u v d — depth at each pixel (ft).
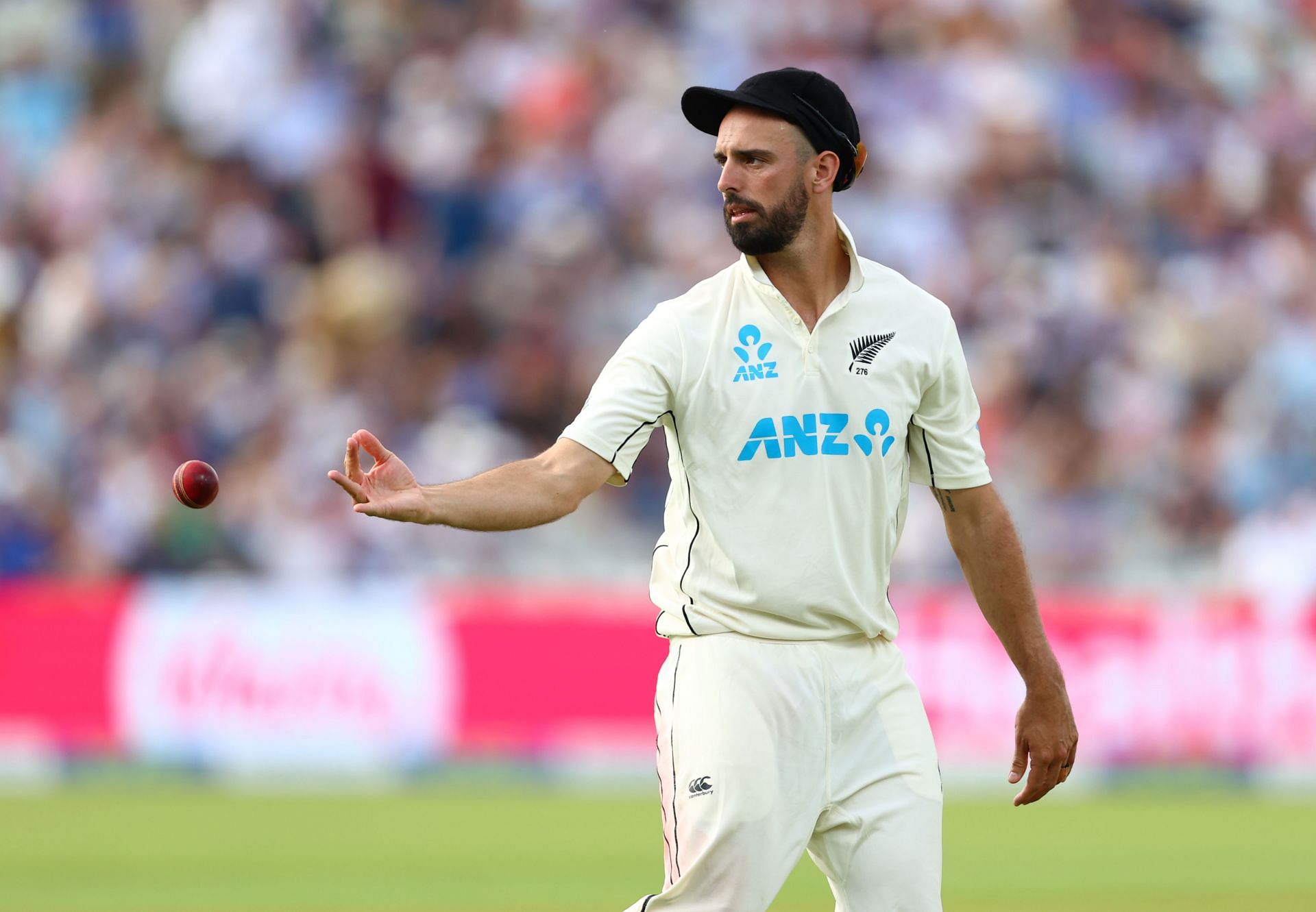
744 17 211.20
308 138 195.93
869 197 199.72
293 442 171.53
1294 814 128.67
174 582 155.84
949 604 139.95
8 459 166.20
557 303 187.73
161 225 187.93
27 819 118.83
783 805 44.45
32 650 137.18
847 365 45.55
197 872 97.81
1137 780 140.15
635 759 139.74
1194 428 182.70
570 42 205.05
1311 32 223.30
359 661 138.82
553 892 91.76
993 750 139.23
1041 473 176.35
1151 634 140.87
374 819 120.57
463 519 41.98
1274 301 198.80
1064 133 207.31
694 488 45.57
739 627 45.24
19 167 194.18
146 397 172.76
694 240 192.24
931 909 45.42
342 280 185.88
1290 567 170.50
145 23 204.64
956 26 212.43
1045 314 189.16
